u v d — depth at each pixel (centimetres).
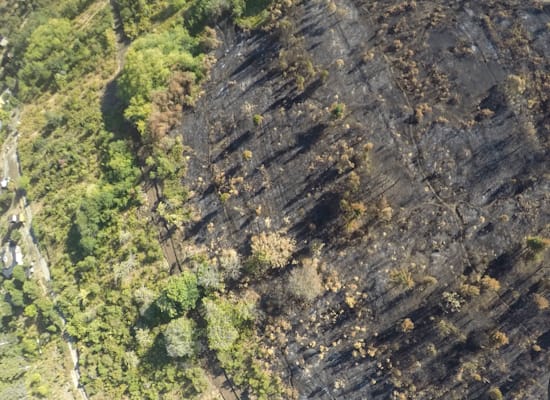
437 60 4044
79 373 4394
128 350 4159
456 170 3875
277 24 4372
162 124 4366
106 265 4378
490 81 3953
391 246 3819
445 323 3656
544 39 3947
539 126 3850
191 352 3897
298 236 3956
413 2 4162
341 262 3862
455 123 3934
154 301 4062
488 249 3728
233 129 4294
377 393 3703
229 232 4109
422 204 3856
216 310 3866
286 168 4103
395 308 3747
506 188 3803
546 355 3562
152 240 4250
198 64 4503
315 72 4194
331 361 3791
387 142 3981
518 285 3662
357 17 4272
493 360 3606
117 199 4416
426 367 3659
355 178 3866
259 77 4353
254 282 3966
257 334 3912
